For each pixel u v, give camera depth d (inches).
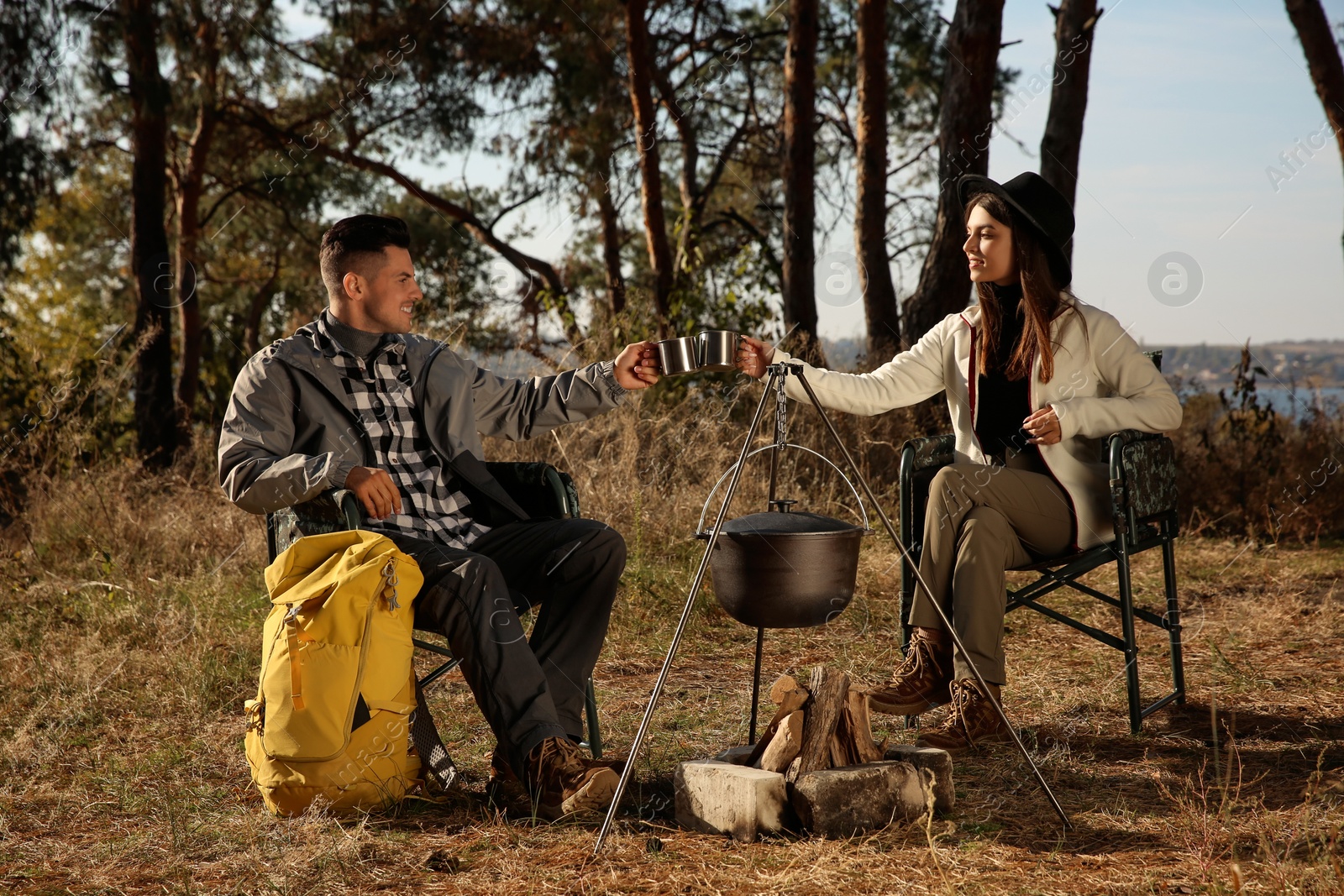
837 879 74.9
